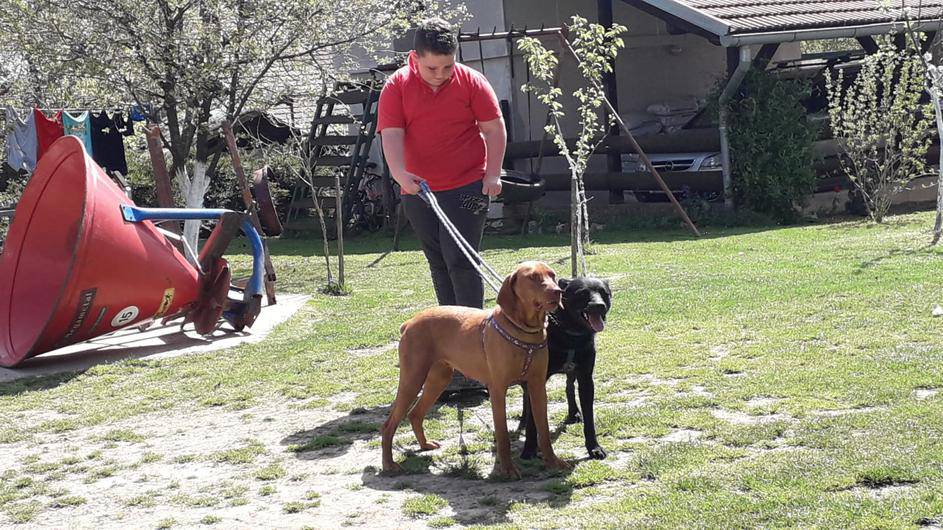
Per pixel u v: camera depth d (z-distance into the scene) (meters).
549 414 6.25
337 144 19.72
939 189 11.85
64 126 12.70
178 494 5.36
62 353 9.55
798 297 9.15
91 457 6.16
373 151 21.75
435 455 5.71
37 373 8.74
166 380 8.15
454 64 6.76
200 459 5.98
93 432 6.80
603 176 18.64
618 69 21.80
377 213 19.88
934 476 4.43
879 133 15.59
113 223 9.04
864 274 9.99
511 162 20.11
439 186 6.92
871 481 4.48
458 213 6.93
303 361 8.41
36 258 9.79
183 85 14.88
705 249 13.53
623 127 15.88
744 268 11.31
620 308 9.38
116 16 14.38
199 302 9.77
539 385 5.16
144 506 5.20
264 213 11.21
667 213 17.62
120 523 4.98
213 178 19.34
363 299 11.62
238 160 11.39
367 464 5.64
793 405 5.92
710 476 4.72
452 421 6.41
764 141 16.31
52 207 9.87
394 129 6.82
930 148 18.28
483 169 7.00
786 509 4.23
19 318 9.40
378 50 17.92
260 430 6.56
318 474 5.53
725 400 6.16
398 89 6.83
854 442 5.02
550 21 20.97
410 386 5.45
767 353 7.25
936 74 13.12
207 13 14.99
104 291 8.92
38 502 5.39
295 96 17.39
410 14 17.55
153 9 14.67
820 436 5.19
